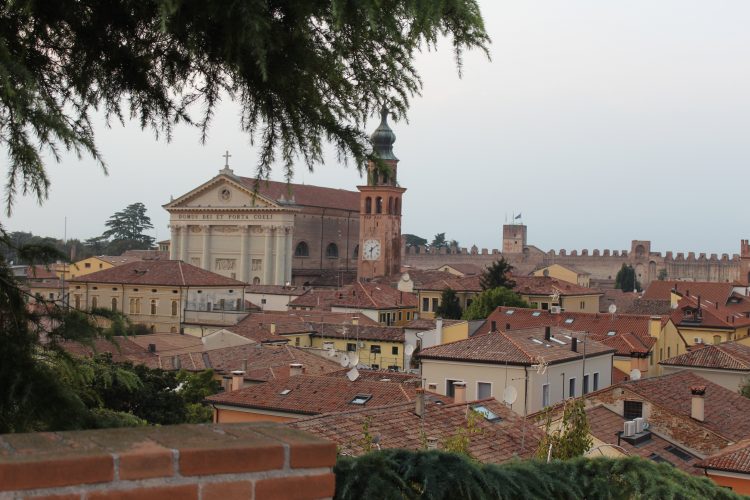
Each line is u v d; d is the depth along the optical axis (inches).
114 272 5054.1
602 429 1761.8
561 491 372.5
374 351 4084.6
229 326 4229.8
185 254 7268.7
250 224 7012.8
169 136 415.8
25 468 219.0
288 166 406.6
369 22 341.1
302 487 251.1
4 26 351.9
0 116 315.0
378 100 405.1
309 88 389.7
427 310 5964.6
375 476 318.3
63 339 365.4
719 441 1817.2
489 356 2444.6
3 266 358.6
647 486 390.3
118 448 234.4
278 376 2773.1
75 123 379.6
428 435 1304.1
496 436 1368.1
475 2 353.1
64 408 340.2
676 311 4325.8
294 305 5713.6
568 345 2662.4
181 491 235.8
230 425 268.2
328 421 1263.5
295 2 340.8
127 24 374.0
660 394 1972.2
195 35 352.5
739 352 2876.5
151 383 2028.8
